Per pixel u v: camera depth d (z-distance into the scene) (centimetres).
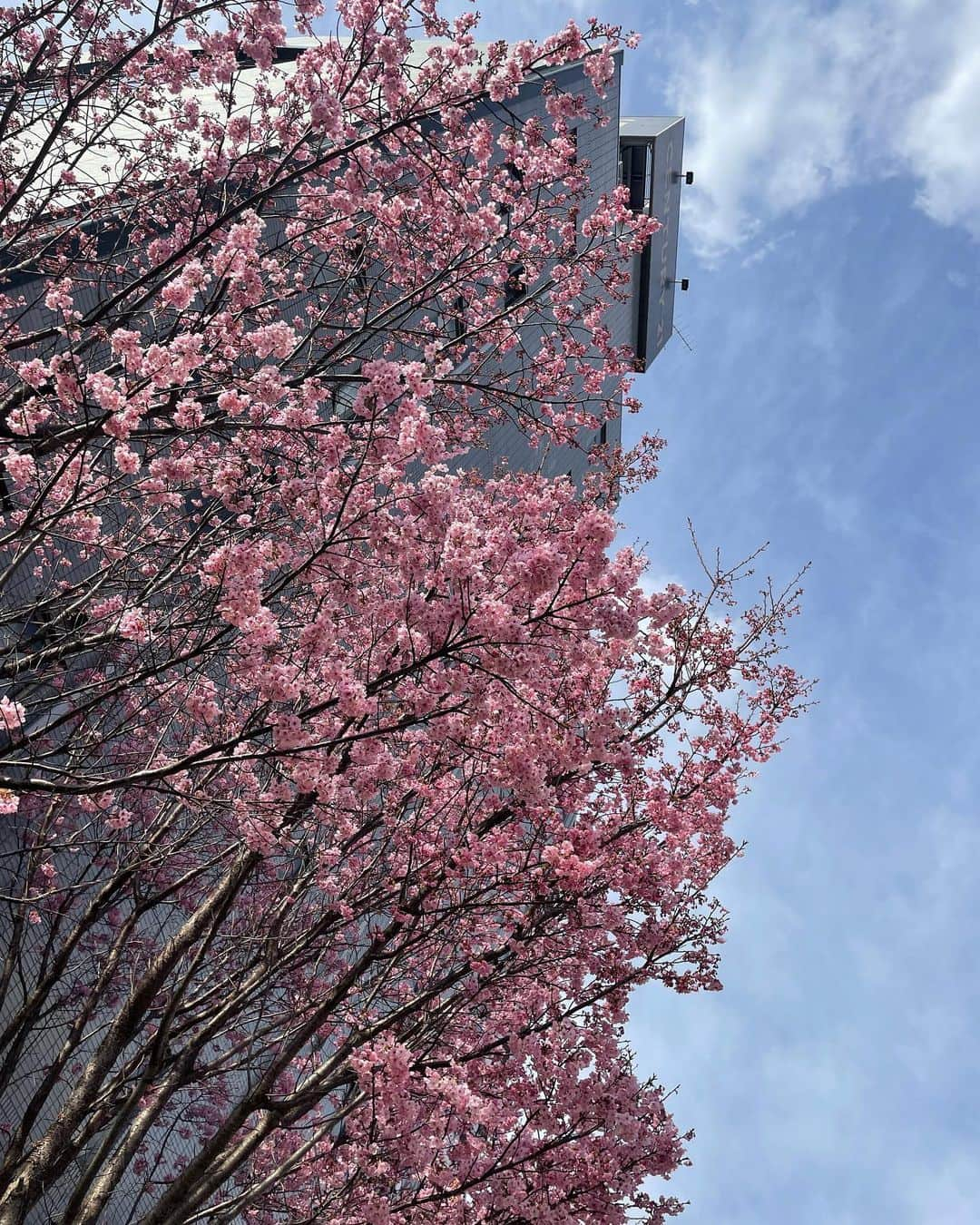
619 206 1163
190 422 648
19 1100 1252
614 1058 841
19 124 1068
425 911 839
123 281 1141
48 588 1138
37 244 1148
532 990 920
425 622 608
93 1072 895
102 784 587
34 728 1093
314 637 686
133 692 968
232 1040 1347
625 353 1231
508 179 1158
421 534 651
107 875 1347
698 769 938
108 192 1125
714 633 882
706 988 863
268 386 648
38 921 1099
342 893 938
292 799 736
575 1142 798
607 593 625
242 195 1095
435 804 870
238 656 727
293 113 898
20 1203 811
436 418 1157
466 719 725
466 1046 932
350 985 866
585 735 760
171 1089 909
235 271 730
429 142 825
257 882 1103
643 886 864
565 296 1205
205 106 1296
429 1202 801
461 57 898
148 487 798
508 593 663
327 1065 867
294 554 834
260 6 765
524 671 618
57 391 619
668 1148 801
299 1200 1093
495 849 849
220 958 1068
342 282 1121
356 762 711
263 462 851
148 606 957
